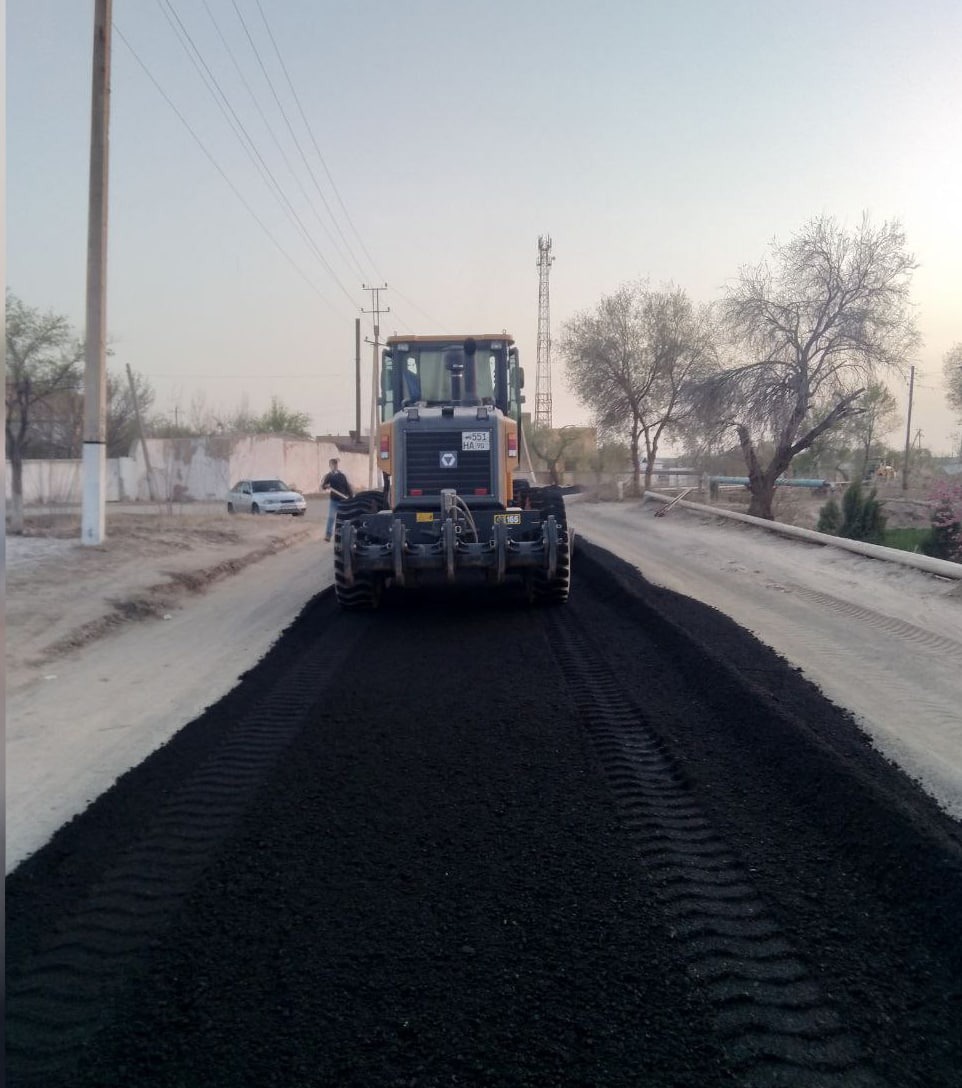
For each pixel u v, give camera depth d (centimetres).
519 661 913
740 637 1004
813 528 2877
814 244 2675
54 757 655
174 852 494
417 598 1326
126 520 2117
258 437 5006
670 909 429
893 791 554
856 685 834
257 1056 329
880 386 2764
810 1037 338
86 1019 353
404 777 597
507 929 412
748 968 381
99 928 418
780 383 2683
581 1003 357
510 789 576
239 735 687
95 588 1249
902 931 413
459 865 474
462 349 1345
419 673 870
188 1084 315
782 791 574
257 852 491
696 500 3566
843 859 483
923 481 5334
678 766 614
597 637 1026
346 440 7938
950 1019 350
